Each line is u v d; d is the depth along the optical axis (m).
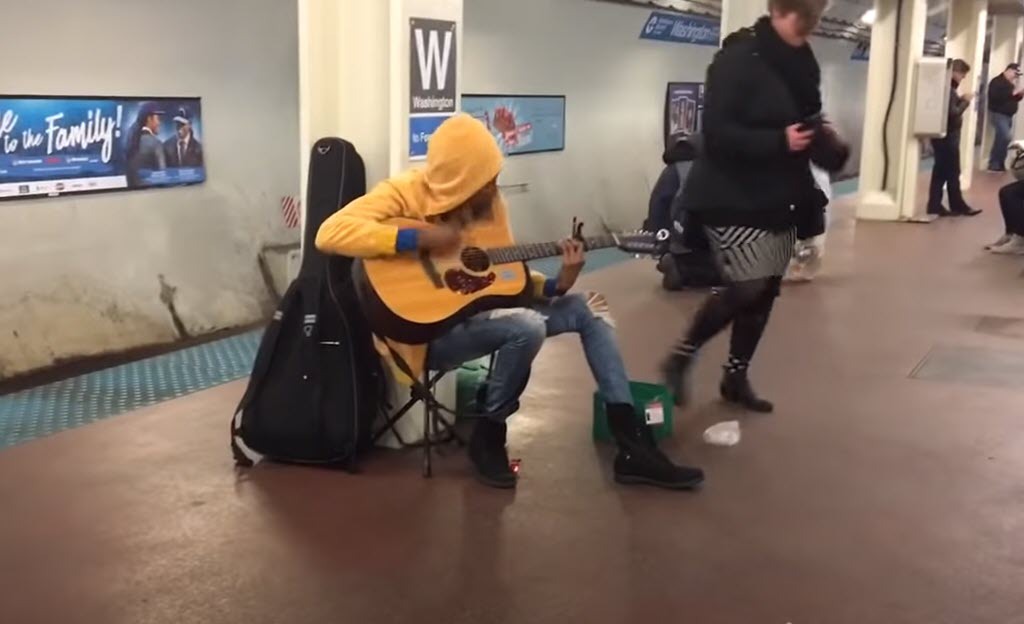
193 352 6.44
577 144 10.42
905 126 10.78
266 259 7.42
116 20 6.18
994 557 3.00
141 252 6.48
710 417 4.28
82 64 5.99
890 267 7.99
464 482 3.54
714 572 2.89
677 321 6.18
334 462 3.64
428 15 3.74
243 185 7.24
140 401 5.36
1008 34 17.50
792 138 3.66
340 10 3.70
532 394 4.58
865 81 18.61
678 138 6.97
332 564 2.93
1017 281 7.42
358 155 3.71
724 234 3.93
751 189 3.86
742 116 3.78
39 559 2.95
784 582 2.84
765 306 4.24
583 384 4.74
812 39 15.38
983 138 17.73
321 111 3.73
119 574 2.86
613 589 2.79
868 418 4.27
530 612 2.67
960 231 10.13
